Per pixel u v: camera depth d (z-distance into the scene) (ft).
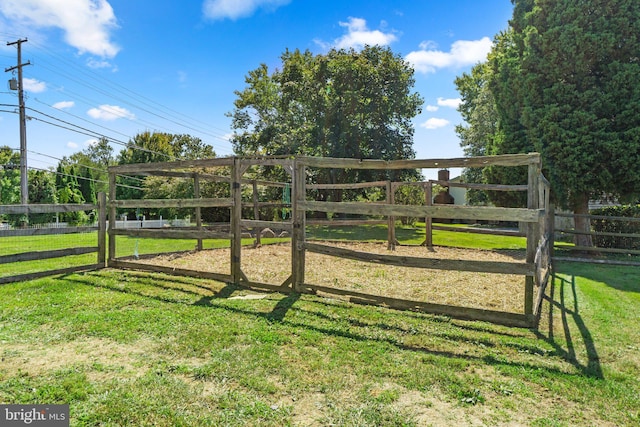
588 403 7.81
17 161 106.32
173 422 6.92
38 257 18.33
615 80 29.86
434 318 13.21
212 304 14.55
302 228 16.34
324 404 7.62
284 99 77.82
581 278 21.20
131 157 104.99
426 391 8.21
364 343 10.85
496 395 8.10
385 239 41.75
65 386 8.13
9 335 11.10
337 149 66.13
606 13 30.27
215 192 56.75
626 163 29.53
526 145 37.11
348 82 67.26
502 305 15.17
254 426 6.84
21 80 58.13
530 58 33.53
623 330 12.30
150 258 25.88
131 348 10.32
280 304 14.57
